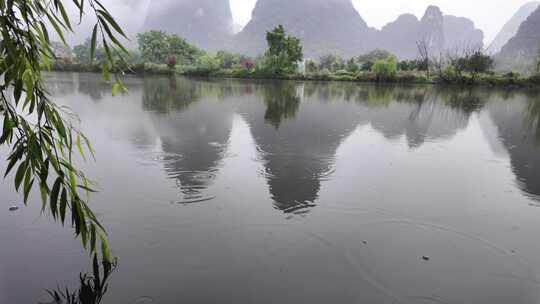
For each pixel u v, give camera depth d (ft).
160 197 10.53
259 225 8.98
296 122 25.50
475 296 6.61
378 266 7.42
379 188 12.05
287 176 12.94
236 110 31.01
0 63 4.10
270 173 13.20
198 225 8.86
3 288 6.29
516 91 70.64
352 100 44.47
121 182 11.71
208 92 49.49
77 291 6.26
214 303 6.12
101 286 6.41
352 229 8.98
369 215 9.87
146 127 21.36
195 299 6.20
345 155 16.33
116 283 6.51
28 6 4.09
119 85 4.31
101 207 9.71
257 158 15.20
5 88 4.18
